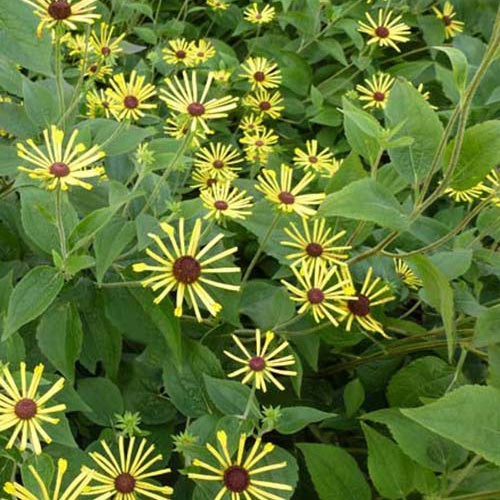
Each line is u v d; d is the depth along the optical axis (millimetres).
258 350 420
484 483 437
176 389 465
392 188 528
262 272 670
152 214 517
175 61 799
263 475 410
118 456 430
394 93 468
